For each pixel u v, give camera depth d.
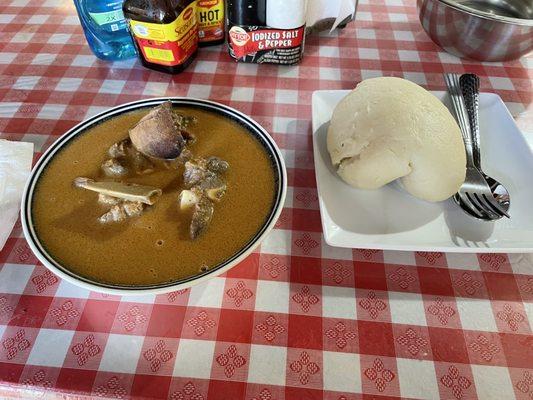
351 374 0.48
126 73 0.92
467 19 0.86
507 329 0.52
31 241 0.52
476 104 0.73
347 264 0.59
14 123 0.79
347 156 0.61
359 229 0.58
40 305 0.54
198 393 0.46
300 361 0.49
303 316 0.53
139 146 0.63
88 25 0.89
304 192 0.67
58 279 0.56
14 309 0.53
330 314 0.53
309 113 0.82
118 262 0.52
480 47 0.90
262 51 0.90
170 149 0.62
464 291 0.56
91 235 0.55
